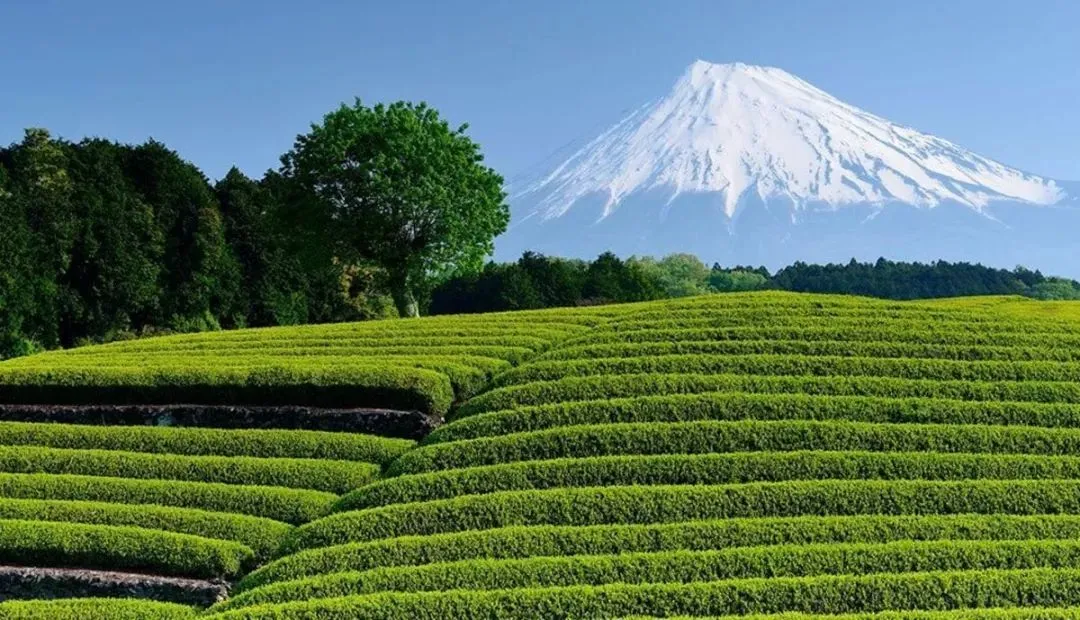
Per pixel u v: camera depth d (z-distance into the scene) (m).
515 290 83.19
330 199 50.75
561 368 27.36
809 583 16.27
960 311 32.16
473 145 52.66
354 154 50.16
